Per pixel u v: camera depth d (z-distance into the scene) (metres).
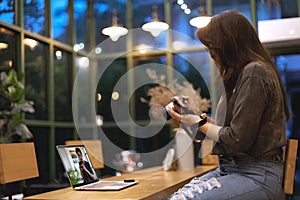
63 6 5.91
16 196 4.25
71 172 1.83
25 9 5.02
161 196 1.74
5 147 2.29
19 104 3.96
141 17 6.29
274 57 4.92
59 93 5.73
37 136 5.18
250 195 1.49
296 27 4.46
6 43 4.71
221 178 1.57
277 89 1.57
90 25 6.39
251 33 1.65
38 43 5.33
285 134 1.61
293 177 2.25
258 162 1.56
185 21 5.93
